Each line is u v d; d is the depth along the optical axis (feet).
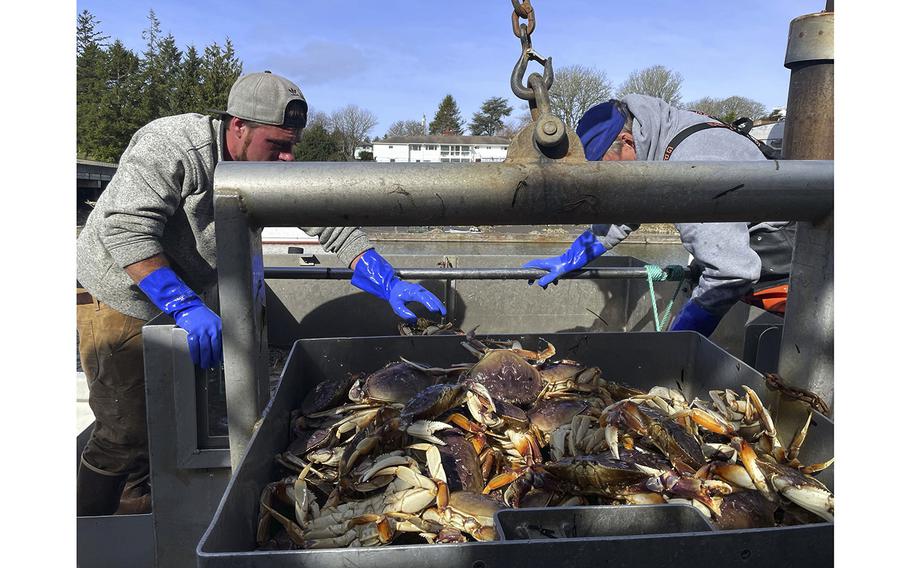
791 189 3.81
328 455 4.34
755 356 7.72
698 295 7.88
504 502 3.71
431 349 6.15
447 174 3.61
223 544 2.99
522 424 4.58
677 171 3.72
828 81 8.11
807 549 2.81
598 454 3.94
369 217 3.71
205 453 5.76
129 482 8.36
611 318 12.51
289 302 11.39
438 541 3.47
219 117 7.95
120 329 7.47
